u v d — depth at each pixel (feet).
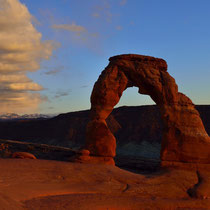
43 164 47.14
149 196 41.45
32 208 28.40
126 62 59.57
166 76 59.41
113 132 265.34
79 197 34.78
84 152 58.29
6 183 34.91
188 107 58.80
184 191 45.57
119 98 60.85
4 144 103.09
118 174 47.93
